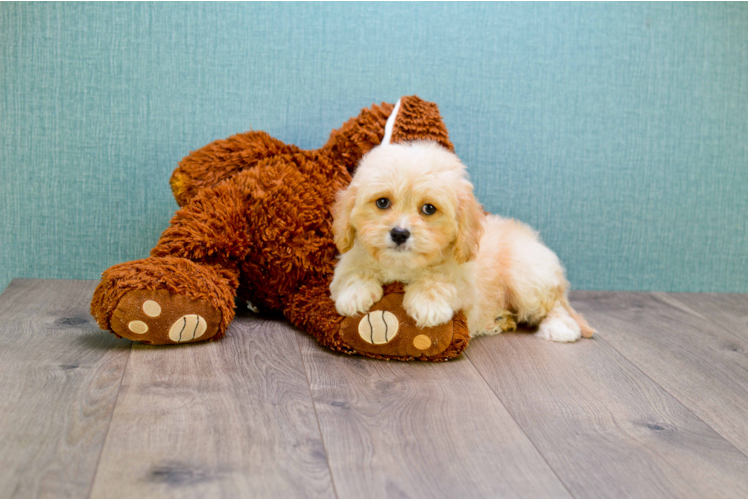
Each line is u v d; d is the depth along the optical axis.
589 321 2.00
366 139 1.88
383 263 1.50
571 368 1.59
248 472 1.05
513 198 2.26
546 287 1.80
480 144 2.22
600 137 2.26
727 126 2.31
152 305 1.50
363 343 1.55
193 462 1.07
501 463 1.12
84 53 2.02
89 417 1.20
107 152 2.08
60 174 2.07
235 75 2.09
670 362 1.67
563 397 1.42
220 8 2.05
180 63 2.06
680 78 2.26
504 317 1.87
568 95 2.22
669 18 2.23
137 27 2.03
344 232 1.56
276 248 1.75
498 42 2.17
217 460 1.08
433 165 1.50
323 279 1.80
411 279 1.59
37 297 1.92
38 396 1.27
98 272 2.14
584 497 1.04
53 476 1.01
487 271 1.77
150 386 1.34
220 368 1.46
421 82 2.16
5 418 1.17
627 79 2.24
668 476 1.11
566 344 1.77
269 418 1.24
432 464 1.11
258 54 2.09
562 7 2.18
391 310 1.55
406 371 1.52
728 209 2.37
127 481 1.01
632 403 1.41
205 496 0.98
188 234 1.67
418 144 1.64
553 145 2.24
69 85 2.03
